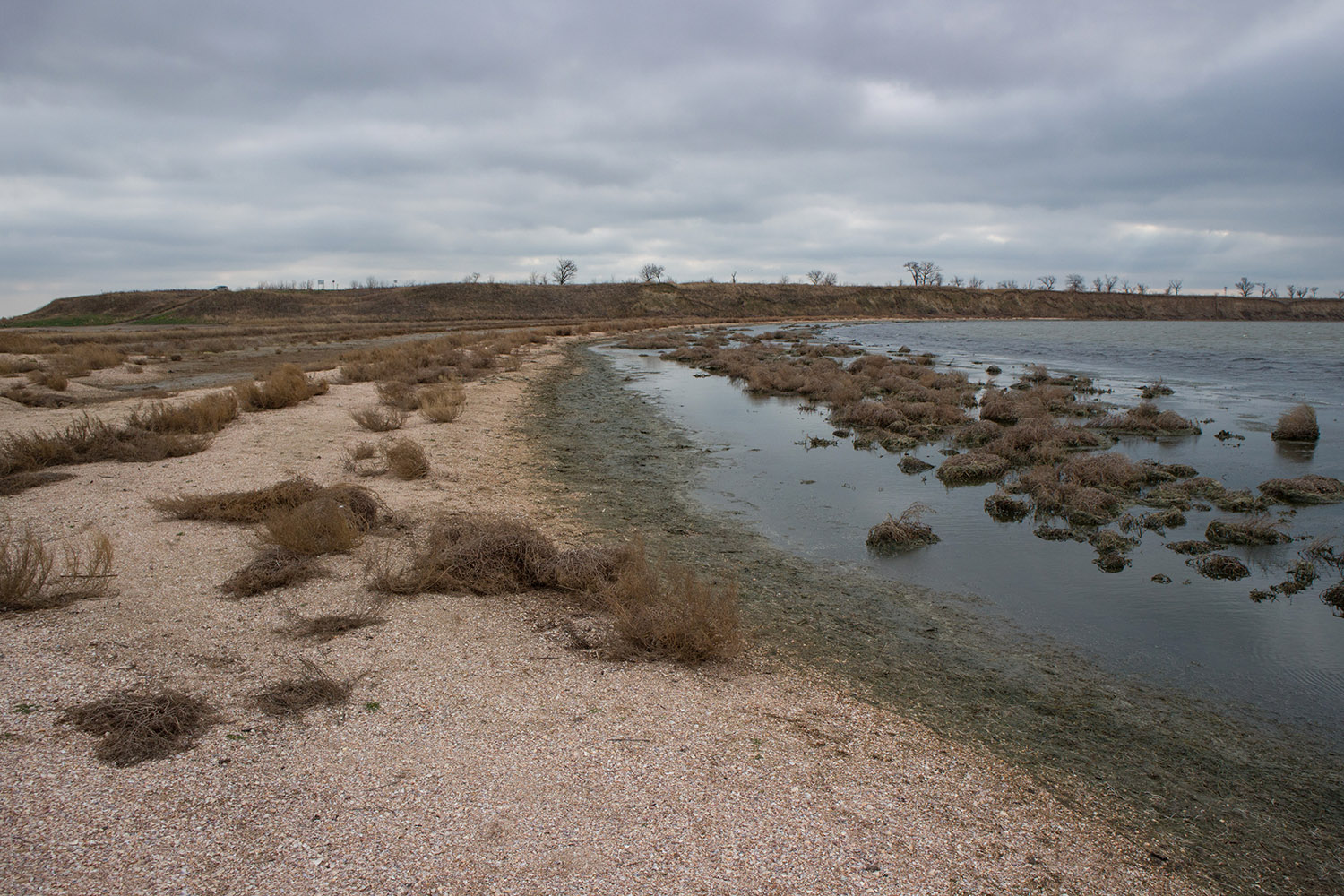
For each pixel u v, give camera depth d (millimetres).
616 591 6672
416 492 10461
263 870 3213
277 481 10578
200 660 5195
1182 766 4730
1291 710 5516
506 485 11383
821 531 9773
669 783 4074
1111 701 5566
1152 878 3662
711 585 7539
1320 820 4250
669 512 10430
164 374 26062
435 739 4367
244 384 18484
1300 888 3684
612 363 35438
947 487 12328
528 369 30562
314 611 6203
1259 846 3998
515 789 3916
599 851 3471
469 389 22797
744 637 6352
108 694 4602
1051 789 4379
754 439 16250
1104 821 4109
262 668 5148
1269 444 15555
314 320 86500
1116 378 29609
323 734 4359
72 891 3016
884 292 142250
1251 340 59375
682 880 3316
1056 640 6633
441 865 3311
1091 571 8438
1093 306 152625
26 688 4625
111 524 8281
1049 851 3785
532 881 3248
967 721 5152
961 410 19312
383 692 4910
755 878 3367
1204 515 10578
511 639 5941
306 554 7465
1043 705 5453
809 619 6891
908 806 4062
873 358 32281
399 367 25406
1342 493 11242
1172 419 17000
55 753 3965
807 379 24656
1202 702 5590
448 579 6914
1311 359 38688
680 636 5832
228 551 7531
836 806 3986
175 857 3252
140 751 4016
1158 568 8539
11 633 5406
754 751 4504
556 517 9812
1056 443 14852
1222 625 6973
